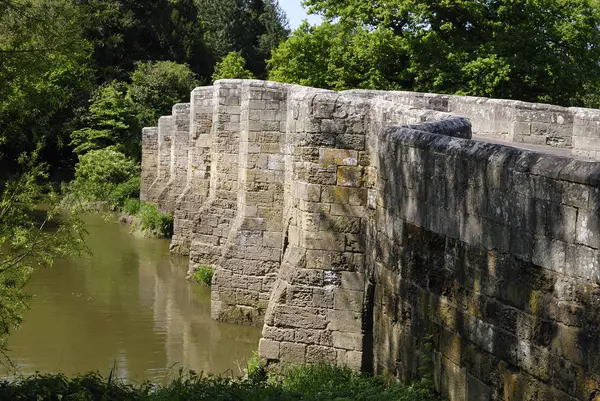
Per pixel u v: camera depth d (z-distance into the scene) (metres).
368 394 11.06
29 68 12.98
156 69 57.69
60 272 25.78
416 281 10.43
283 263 14.93
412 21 32.84
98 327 19.47
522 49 32.62
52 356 17.09
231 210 23.61
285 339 14.64
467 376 8.91
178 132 34.47
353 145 14.27
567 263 7.13
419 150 10.31
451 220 9.34
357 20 34.78
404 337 10.91
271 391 11.87
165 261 28.47
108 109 52.31
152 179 42.69
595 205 6.80
